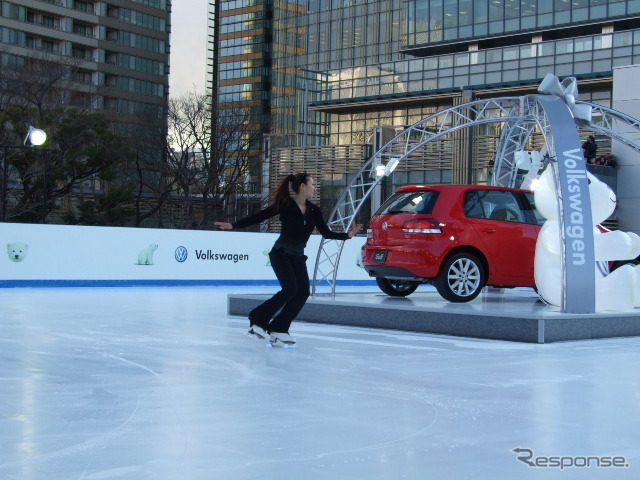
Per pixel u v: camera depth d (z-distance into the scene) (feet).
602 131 37.04
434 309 33.01
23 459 13.85
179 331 33.60
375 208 169.78
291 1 296.92
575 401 19.27
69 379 21.72
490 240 37.88
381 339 30.94
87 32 350.23
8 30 321.52
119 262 74.08
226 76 372.17
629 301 34.37
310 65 288.92
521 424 16.85
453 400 19.27
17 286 69.46
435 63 191.01
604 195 34.55
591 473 13.39
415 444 15.11
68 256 71.82
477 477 13.07
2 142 137.90
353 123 208.13
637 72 108.27
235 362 24.94
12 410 17.76
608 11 178.09
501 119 41.06
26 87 165.07
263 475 13.02
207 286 77.05
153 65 370.12
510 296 43.86
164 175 167.63
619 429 16.48
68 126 144.87
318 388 20.67
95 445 14.80
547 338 30.14
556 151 32.37
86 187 192.75
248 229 169.27
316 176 180.55
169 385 20.93
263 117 210.38
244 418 17.15
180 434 15.69
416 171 164.25
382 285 42.86
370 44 269.44
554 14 185.06
